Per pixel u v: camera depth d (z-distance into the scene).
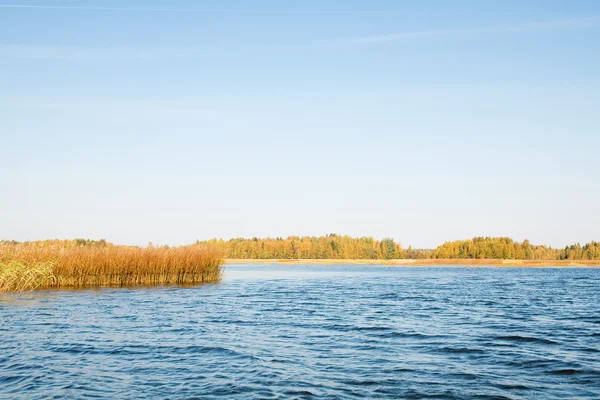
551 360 16.70
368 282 59.56
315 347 18.86
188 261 49.88
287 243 182.38
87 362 16.42
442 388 13.58
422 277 72.12
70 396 12.93
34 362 16.38
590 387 13.70
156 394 13.08
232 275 76.88
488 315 28.30
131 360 16.70
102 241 50.41
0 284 38.16
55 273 43.03
